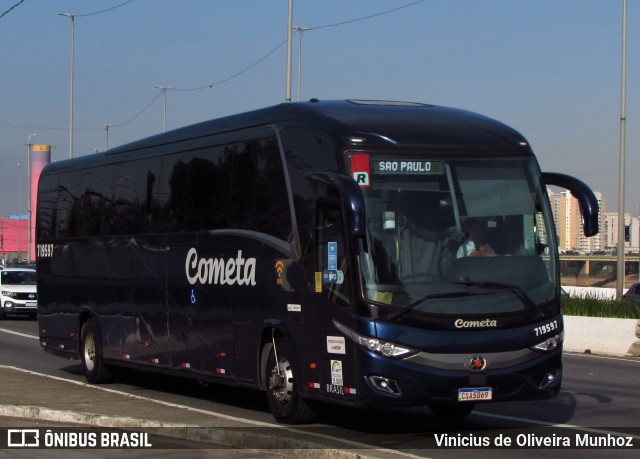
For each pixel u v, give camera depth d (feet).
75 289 57.16
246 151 40.40
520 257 34.35
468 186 34.47
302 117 36.81
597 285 191.01
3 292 114.21
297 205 36.55
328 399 34.45
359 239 32.99
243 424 35.86
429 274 33.04
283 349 37.78
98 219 54.49
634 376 57.98
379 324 32.42
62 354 58.90
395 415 41.01
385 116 35.94
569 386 52.49
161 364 47.32
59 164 60.85
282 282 37.32
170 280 46.34
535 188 35.47
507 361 33.24
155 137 49.14
